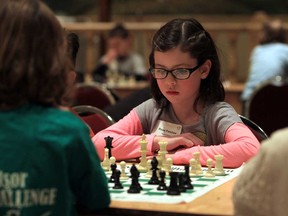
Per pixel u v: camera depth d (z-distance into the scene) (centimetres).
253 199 179
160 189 222
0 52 190
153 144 284
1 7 194
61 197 193
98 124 349
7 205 190
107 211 203
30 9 193
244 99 738
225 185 232
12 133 192
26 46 190
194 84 289
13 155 191
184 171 241
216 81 299
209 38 293
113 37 850
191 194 216
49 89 194
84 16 1167
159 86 294
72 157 194
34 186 190
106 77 832
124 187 228
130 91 781
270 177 176
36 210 190
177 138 285
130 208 200
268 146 177
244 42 1005
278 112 584
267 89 583
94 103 529
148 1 1173
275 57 734
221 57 303
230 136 284
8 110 194
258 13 1007
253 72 739
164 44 283
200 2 1177
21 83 191
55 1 1174
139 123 310
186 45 282
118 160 290
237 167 271
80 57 889
